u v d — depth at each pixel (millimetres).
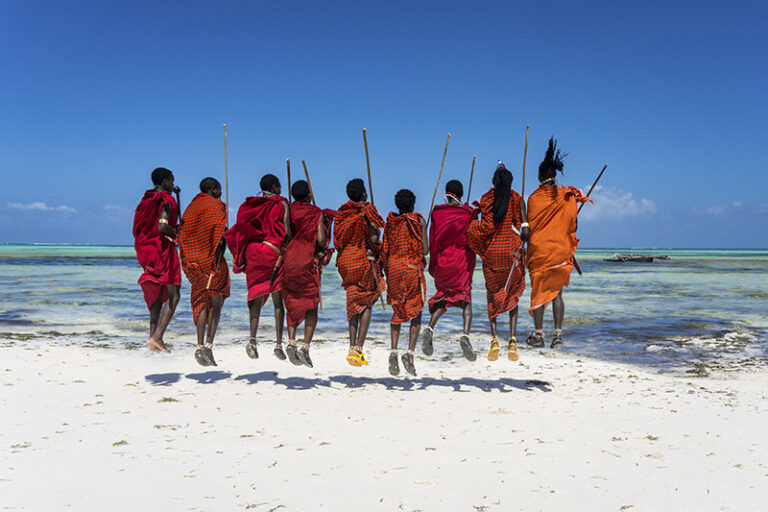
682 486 3113
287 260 5566
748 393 5586
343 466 3416
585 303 15625
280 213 5613
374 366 6980
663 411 4844
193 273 5535
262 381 5996
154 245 5547
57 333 9195
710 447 3812
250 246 5633
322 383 5949
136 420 4391
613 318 12320
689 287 22125
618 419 4574
